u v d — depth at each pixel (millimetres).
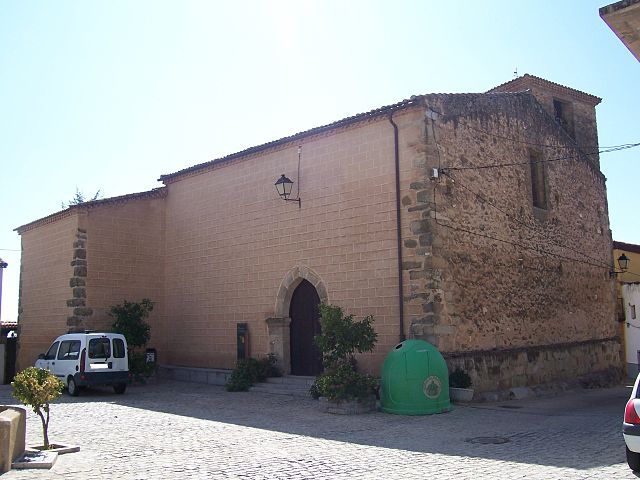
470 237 14477
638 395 6863
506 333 15242
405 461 7516
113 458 7859
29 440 9148
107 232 19172
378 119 14438
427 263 13195
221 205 18406
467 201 14570
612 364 20031
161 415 11648
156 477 6836
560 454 7848
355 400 11680
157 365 18656
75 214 18797
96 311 18703
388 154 14258
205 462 7562
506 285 15523
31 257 21297
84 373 15078
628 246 24328
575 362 17891
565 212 18812
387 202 14125
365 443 8742
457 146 14531
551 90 19969
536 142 17828
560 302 17781
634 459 6758
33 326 20594
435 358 11828
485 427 10078
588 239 19953
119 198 19438
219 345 17969
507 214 16000
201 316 18672
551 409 12445
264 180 17125
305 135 15891
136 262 19641
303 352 15969
